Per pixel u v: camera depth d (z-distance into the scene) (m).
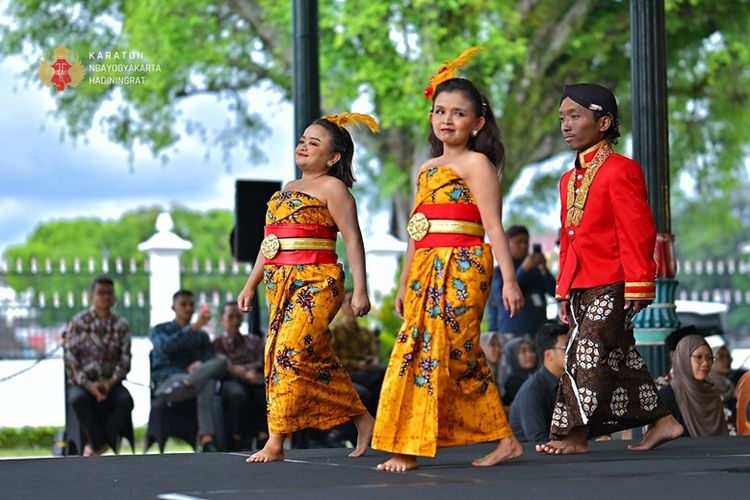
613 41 41.62
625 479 9.18
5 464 11.22
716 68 43.09
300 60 17.14
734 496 8.23
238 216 19.72
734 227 65.31
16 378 26.44
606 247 11.32
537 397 14.01
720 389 17.36
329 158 11.35
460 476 9.47
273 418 11.10
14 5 42.75
